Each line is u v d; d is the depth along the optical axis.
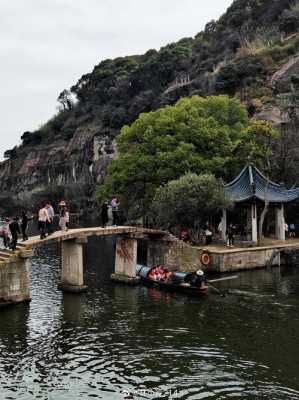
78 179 139.00
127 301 32.75
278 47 100.25
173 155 53.41
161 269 38.22
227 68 98.12
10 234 34.44
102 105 172.12
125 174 56.62
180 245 41.75
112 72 185.62
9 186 181.62
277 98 81.12
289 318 28.72
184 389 19.39
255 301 32.62
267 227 56.66
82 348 23.77
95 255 54.09
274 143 60.16
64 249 36.00
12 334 25.73
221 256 42.41
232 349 23.69
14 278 31.36
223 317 28.98
